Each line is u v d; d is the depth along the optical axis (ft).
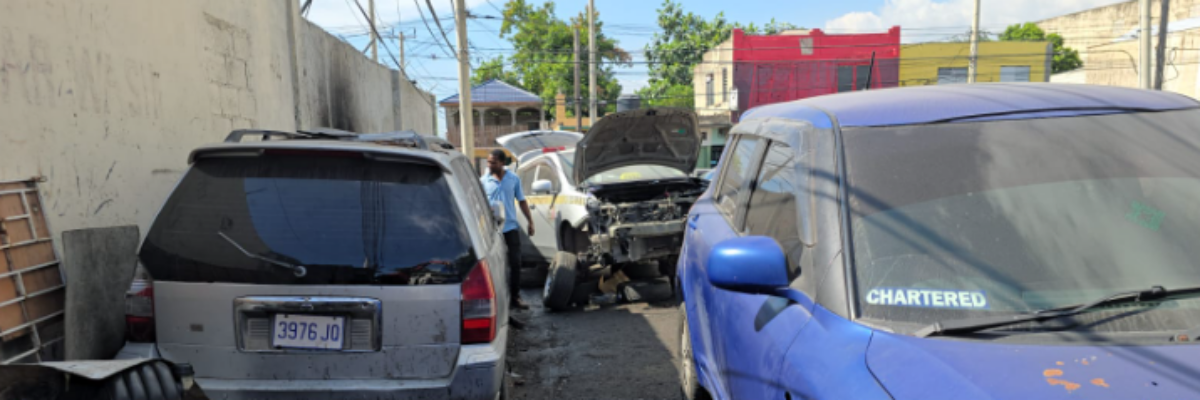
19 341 11.28
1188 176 6.84
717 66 106.52
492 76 158.92
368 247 9.70
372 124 52.31
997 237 6.52
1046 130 7.40
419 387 9.60
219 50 21.08
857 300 6.27
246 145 10.00
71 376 7.07
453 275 9.84
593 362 16.55
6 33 11.77
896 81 95.71
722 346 8.77
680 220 21.45
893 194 6.99
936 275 6.32
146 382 7.63
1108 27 120.78
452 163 11.50
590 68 89.30
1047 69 94.84
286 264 9.53
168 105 17.56
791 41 95.61
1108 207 6.64
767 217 8.80
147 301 9.66
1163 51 64.13
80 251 11.34
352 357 9.58
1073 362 5.15
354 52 46.42
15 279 11.26
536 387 14.89
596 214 21.90
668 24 145.79
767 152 9.75
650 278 25.73
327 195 9.95
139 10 16.22
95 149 14.21
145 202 16.15
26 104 12.18
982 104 7.95
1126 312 5.76
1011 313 5.90
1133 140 7.22
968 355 5.40
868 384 5.32
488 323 9.98
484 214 13.61
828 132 7.88
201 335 9.58
